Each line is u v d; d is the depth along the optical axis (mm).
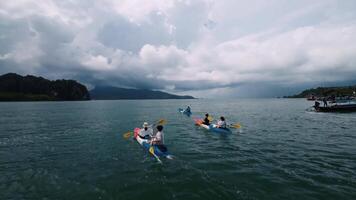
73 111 52125
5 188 8547
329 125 24828
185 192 8141
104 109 60281
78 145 15719
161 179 9352
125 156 12828
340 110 41500
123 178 9508
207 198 7668
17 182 9109
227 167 10672
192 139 17547
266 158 12094
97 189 8469
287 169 10289
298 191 8039
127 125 26656
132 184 8891
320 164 10969
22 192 8227
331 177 9289
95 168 10781
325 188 8258
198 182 8977
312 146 14797
